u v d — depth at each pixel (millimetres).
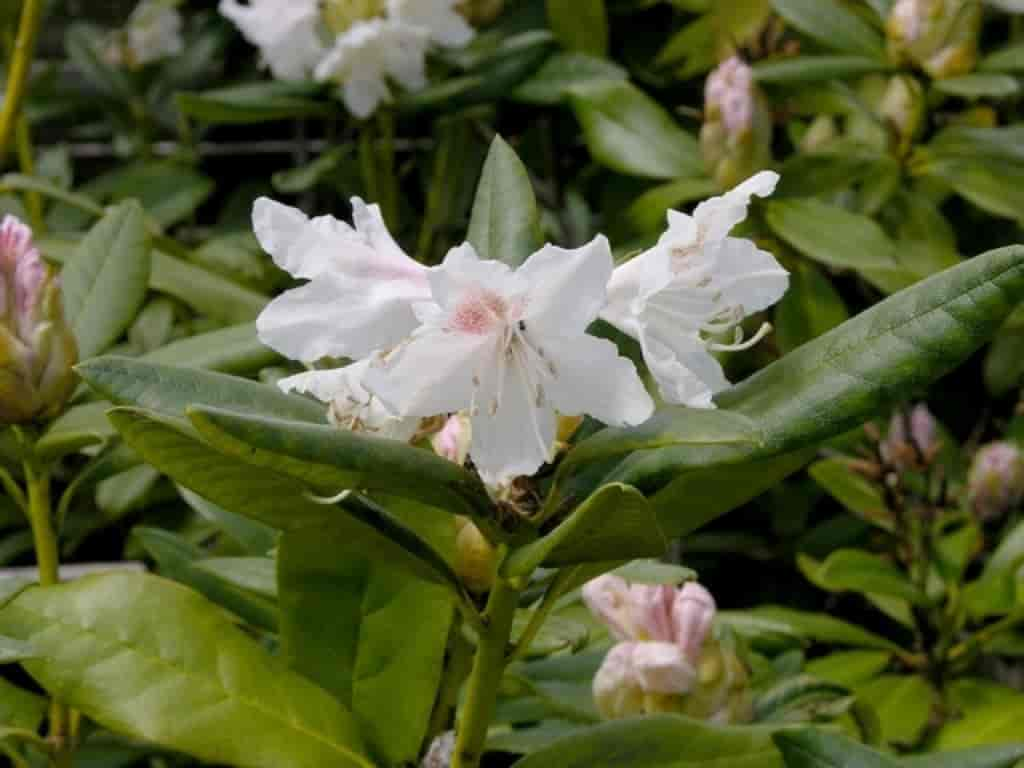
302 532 563
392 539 560
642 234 1046
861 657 957
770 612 941
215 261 1076
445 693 688
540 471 564
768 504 1198
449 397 525
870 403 537
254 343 734
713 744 625
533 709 771
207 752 601
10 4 1121
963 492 1021
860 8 1111
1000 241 1207
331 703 616
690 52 1167
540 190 1241
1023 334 1101
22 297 661
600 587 715
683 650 704
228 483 543
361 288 526
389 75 1055
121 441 706
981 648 954
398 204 1240
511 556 543
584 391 522
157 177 1285
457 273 507
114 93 1384
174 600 618
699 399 515
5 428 695
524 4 1239
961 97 1246
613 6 1209
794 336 1012
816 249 963
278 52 1051
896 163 1029
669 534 589
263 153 1452
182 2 1425
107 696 606
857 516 1174
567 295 511
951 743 880
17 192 1280
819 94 1118
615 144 1048
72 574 857
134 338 1024
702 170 1030
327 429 514
